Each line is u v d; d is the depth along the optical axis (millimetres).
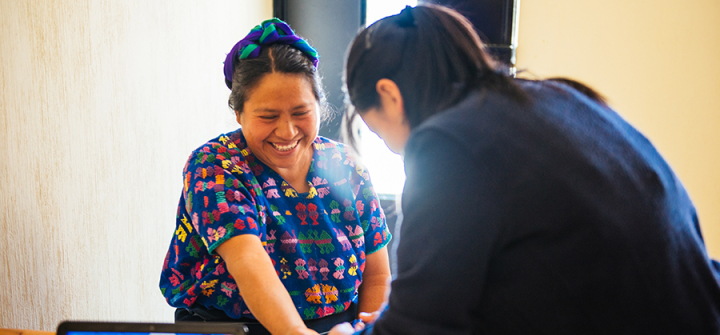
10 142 1069
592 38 2359
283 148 1060
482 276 634
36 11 1126
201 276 1062
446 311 640
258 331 1042
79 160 1279
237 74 1045
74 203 1271
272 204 1081
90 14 1299
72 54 1240
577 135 653
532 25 2389
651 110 2371
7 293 1073
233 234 954
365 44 770
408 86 741
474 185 626
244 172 1047
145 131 1569
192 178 1037
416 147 681
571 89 751
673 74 2324
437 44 730
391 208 2662
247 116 1043
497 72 730
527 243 630
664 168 709
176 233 1109
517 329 661
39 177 1152
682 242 678
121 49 1431
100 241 1381
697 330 685
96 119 1337
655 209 648
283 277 1058
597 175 627
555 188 614
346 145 1234
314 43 2615
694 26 2270
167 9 1666
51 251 1199
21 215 1104
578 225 613
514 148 628
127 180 1490
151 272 1658
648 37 2314
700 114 2330
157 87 1626
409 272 666
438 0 2303
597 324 641
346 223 1159
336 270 1110
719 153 2336
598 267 619
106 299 1420
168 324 799
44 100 1158
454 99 711
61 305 1242
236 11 2236
